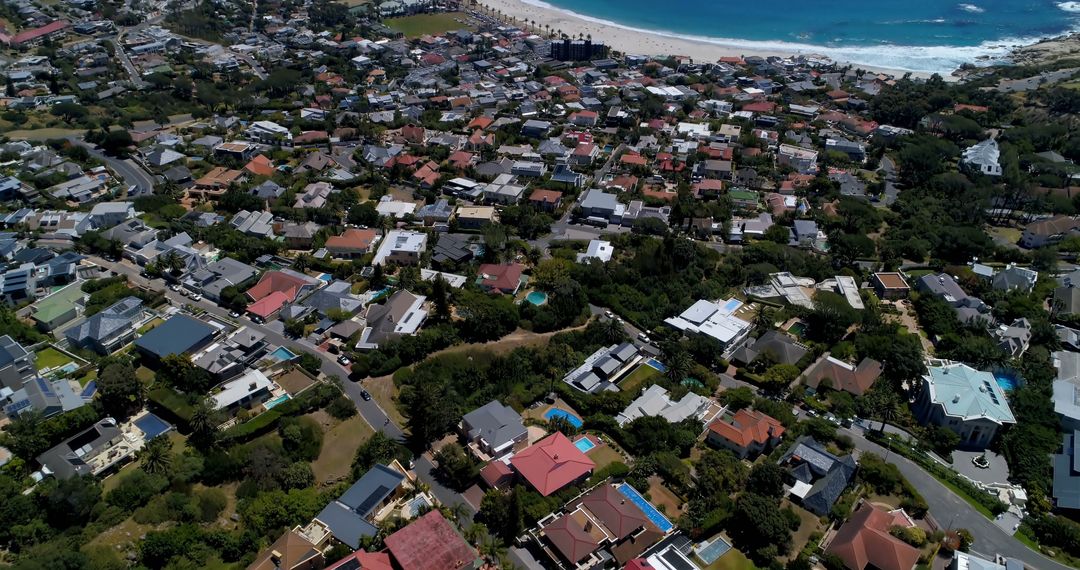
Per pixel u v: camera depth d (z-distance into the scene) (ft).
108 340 534.78
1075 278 650.43
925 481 446.19
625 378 535.60
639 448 460.14
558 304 593.01
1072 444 459.73
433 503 414.62
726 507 412.98
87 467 420.77
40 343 532.73
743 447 450.30
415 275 638.94
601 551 383.24
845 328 583.99
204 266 643.45
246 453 436.76
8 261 634.43
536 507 403.13
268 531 393.70
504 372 526.98
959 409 478.18
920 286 649.61
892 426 490.90
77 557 355.97
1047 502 427.74
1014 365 531.91
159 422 467.52
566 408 505.66
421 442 467.93
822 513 416.67
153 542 371.97
